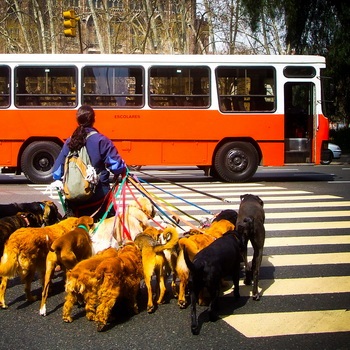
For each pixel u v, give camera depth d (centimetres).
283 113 1680
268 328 521
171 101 1647
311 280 673
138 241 576
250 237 603
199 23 4138
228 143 1662
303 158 1716
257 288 603
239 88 1672
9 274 562
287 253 801
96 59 1630
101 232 637
